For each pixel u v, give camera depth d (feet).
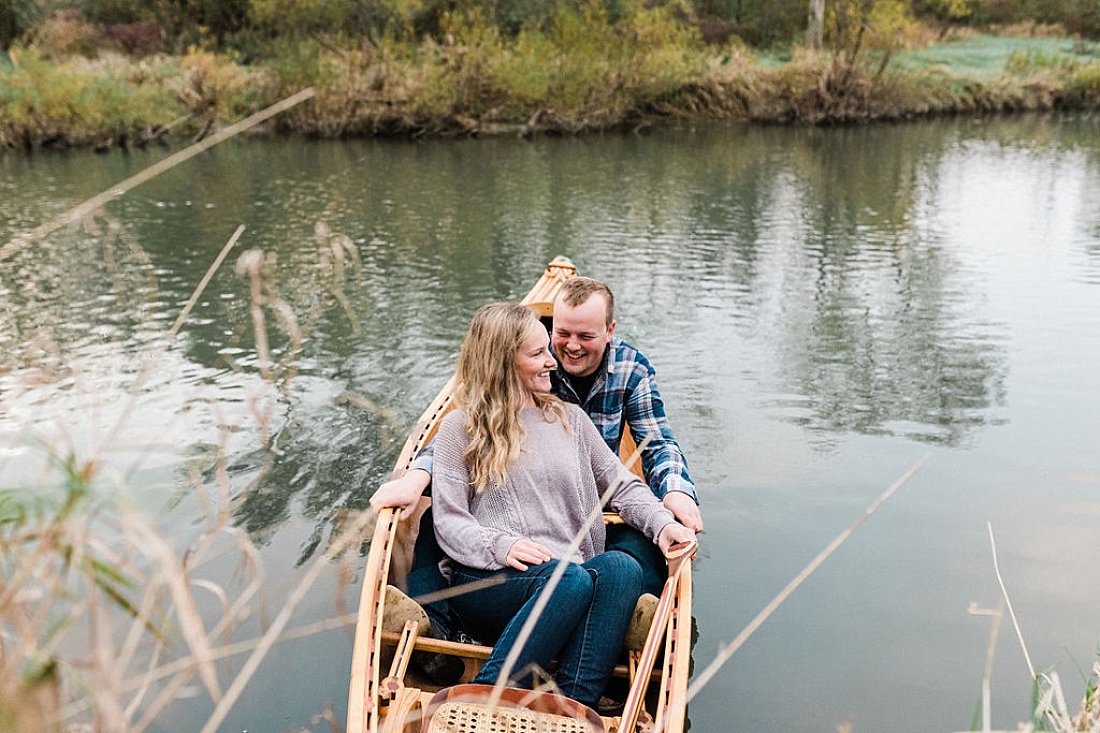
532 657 7.79
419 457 10.00
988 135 62.23
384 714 7.66
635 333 20.97
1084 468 14.43
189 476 13.37
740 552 12.13
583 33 68.44
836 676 9.78
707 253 28.91
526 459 9.14
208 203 36.99
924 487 13.85
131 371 17.70
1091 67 78.23
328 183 42.32
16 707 4.34
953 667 9.94
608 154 53.62
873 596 11.18
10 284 24.53
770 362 19.10
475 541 8.65
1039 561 11.91
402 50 66.33
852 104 71.05
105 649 4.68
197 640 4.52
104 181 42.78
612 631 8.08
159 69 62.59
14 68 58.95
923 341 20.53
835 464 14.56
